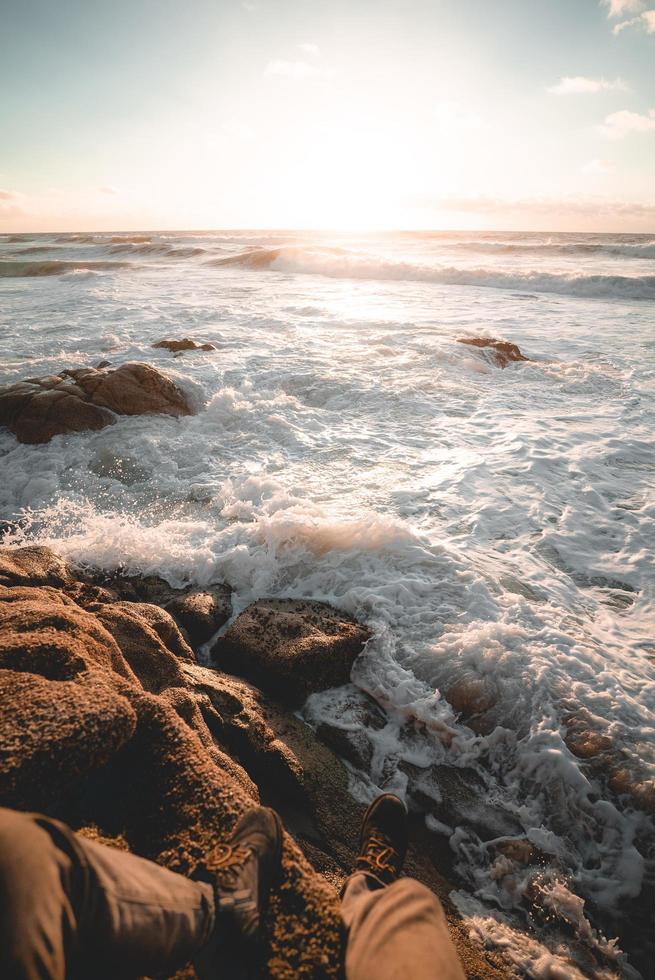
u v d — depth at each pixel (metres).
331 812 2.39
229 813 1.76
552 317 13.70
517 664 3.02
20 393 6.85
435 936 1.22
